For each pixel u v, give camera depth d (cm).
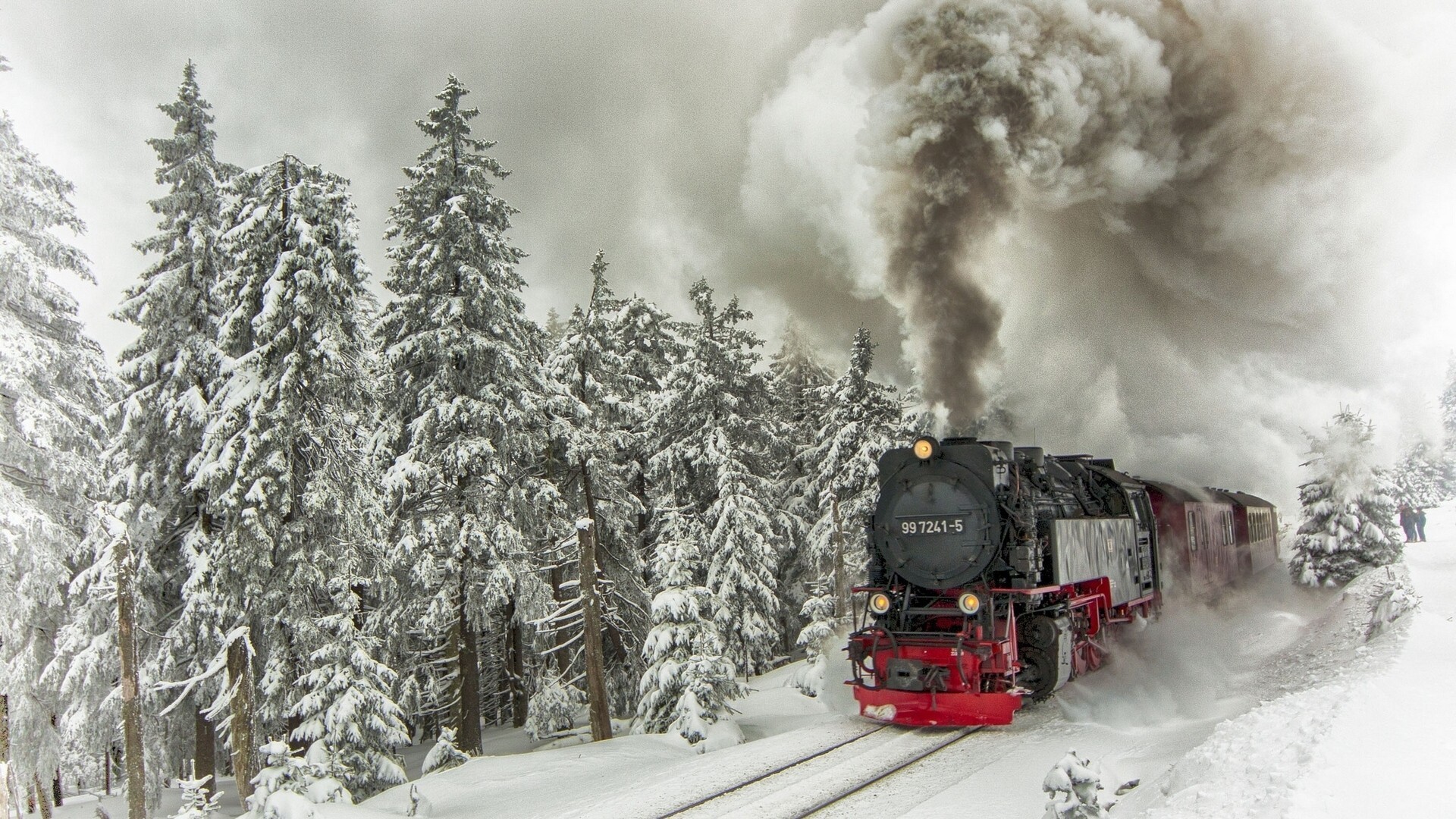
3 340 1474
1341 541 2453
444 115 1942
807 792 1049
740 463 2591
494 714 3127
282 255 1664
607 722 1803
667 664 1723
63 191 1731
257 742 1805
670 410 2639
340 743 1562
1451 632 1204
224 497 1603
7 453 1545
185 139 1912
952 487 1417
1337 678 1081
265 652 1783
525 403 1905
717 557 2484
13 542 1445
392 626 1923
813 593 2794
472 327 1902
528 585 1928
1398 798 575
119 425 1938
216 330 1903
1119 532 1800
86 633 1864
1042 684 1411
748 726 1791
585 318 2258
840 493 2866
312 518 1712
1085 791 749
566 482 2169
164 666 1802
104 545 1670
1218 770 750
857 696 1445
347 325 1791
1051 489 1577
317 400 1750
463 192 1914
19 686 1864
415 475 1780
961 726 1371
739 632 2481
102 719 1817
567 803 1190
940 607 1423
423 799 1295
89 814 2162
